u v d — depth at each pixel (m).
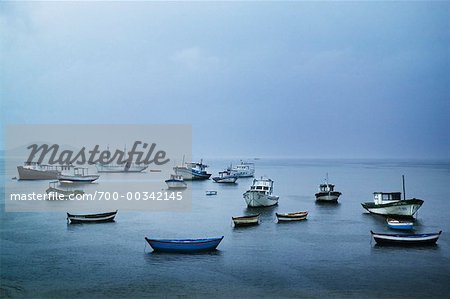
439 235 43.75
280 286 31.61
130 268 35.78
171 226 54.97
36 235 48.75
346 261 37.91
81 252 40.97
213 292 30.38
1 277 33.62
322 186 84.69
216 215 64.38
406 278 33.28
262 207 72.12
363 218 61.31
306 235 49.00
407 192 99.75
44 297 29.55
